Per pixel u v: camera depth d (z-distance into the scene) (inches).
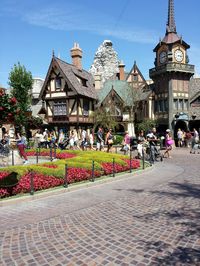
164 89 1675.7
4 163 724.0
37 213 327.9
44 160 802.8
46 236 256.2
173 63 1615.4
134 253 219.1
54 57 1593.3
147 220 295.3
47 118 1648.6
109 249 227.0
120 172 603.5
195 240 241.0
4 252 225.1
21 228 277.6
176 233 257.3
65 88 1573.6
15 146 895.1
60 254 219.9
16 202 373.1
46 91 1638.8
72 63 1786.4
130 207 346.6
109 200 384.5
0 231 270.2
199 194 403.5
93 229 272.2
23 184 412.8
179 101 1660.9
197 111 1659.7
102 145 1075.3
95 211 333.1
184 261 205.3
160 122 1701.5
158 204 356.2
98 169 551.2
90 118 1662.2
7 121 371.2
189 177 546.6
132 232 262.2
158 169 669.3
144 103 1788.9
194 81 1811.0
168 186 467.2
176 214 313.0
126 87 1923.0
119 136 1417.3
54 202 378.9
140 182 514.6
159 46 1706.4
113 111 1753.2
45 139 1167.6
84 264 203.5
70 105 1574.8
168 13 1721.2
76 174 498.6
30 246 235.3
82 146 1107.9
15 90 1390.3
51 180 457.1
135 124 1846.7
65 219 304.2
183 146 1369.3
